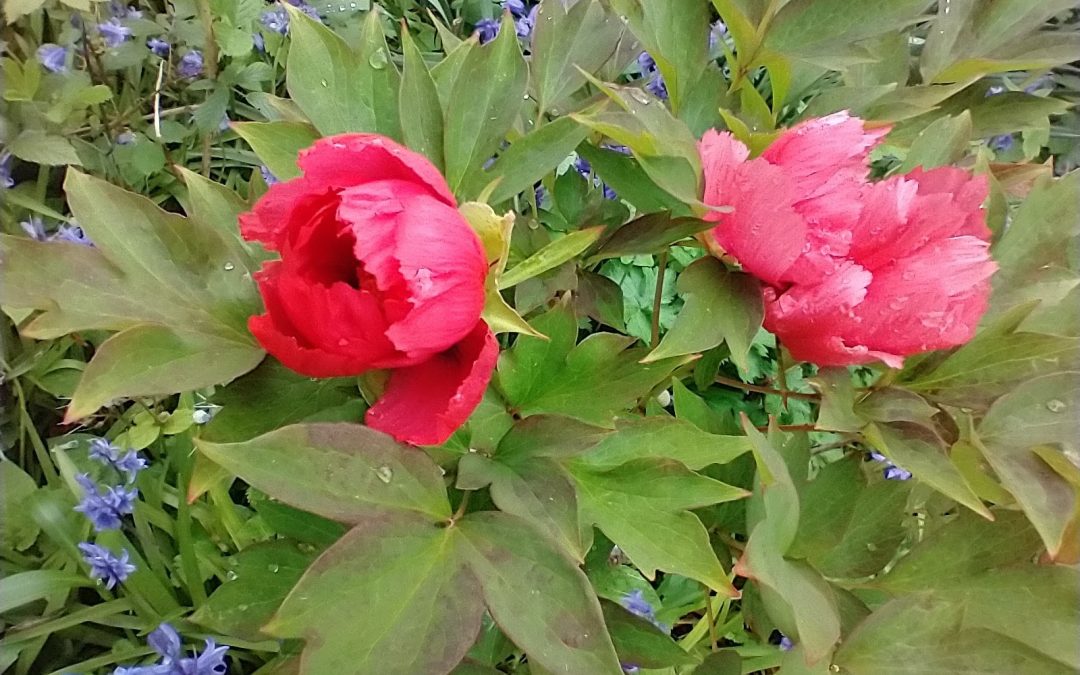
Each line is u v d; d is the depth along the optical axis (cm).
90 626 64
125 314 34
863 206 35
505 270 40
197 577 59
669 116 38
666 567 35
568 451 35
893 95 50
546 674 39
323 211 30
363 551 31
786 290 38
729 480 45
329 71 40
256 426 36
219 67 89
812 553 40
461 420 31
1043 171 45
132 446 66
